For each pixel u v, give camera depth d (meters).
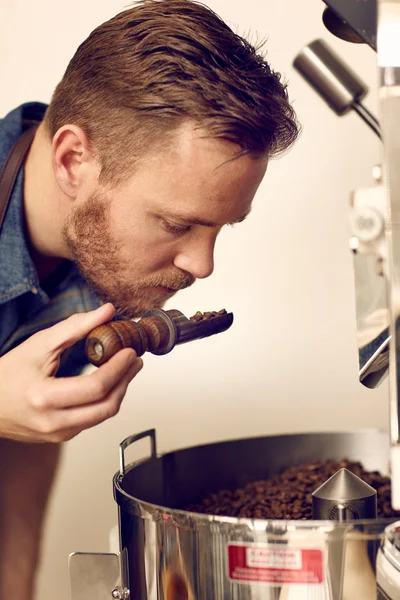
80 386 0.75
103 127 0.87
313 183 1.37
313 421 1.41
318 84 1.02
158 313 0.81
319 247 1.38
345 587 0.65
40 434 0.80
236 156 0.80
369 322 0.69
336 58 1.01
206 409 1.42
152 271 0.90
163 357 1.43
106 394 0.77
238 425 1.42
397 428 0.54
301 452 1.08
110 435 1.44
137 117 0.83
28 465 1.39
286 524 0.65
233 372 1.42
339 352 1.39
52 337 0.77
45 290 1.14
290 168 1.37
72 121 0.91
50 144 0.99
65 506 1.44
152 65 0.83
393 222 0.54
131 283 0.92
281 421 1.41
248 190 0.84
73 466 1.44
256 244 1.40
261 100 0.81
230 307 1.41
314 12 1.34
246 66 0.83
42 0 1.42
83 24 1.41
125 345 0.75
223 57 0.82
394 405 0.54
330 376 1.40
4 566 1.38
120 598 0.78
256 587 0.67
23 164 1.04
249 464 1.06
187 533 0.69
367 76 1.34
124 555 0.78
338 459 1.09
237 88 0.80
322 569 0.65
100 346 0.74
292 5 1.35
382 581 0.64
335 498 0.73
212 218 0.84
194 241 0.87
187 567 0.70
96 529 1.43
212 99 0.79
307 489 0.99
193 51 0.82
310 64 1.02
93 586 0.80
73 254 0.97
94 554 0.80
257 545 0.66
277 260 1.39
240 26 1.36
